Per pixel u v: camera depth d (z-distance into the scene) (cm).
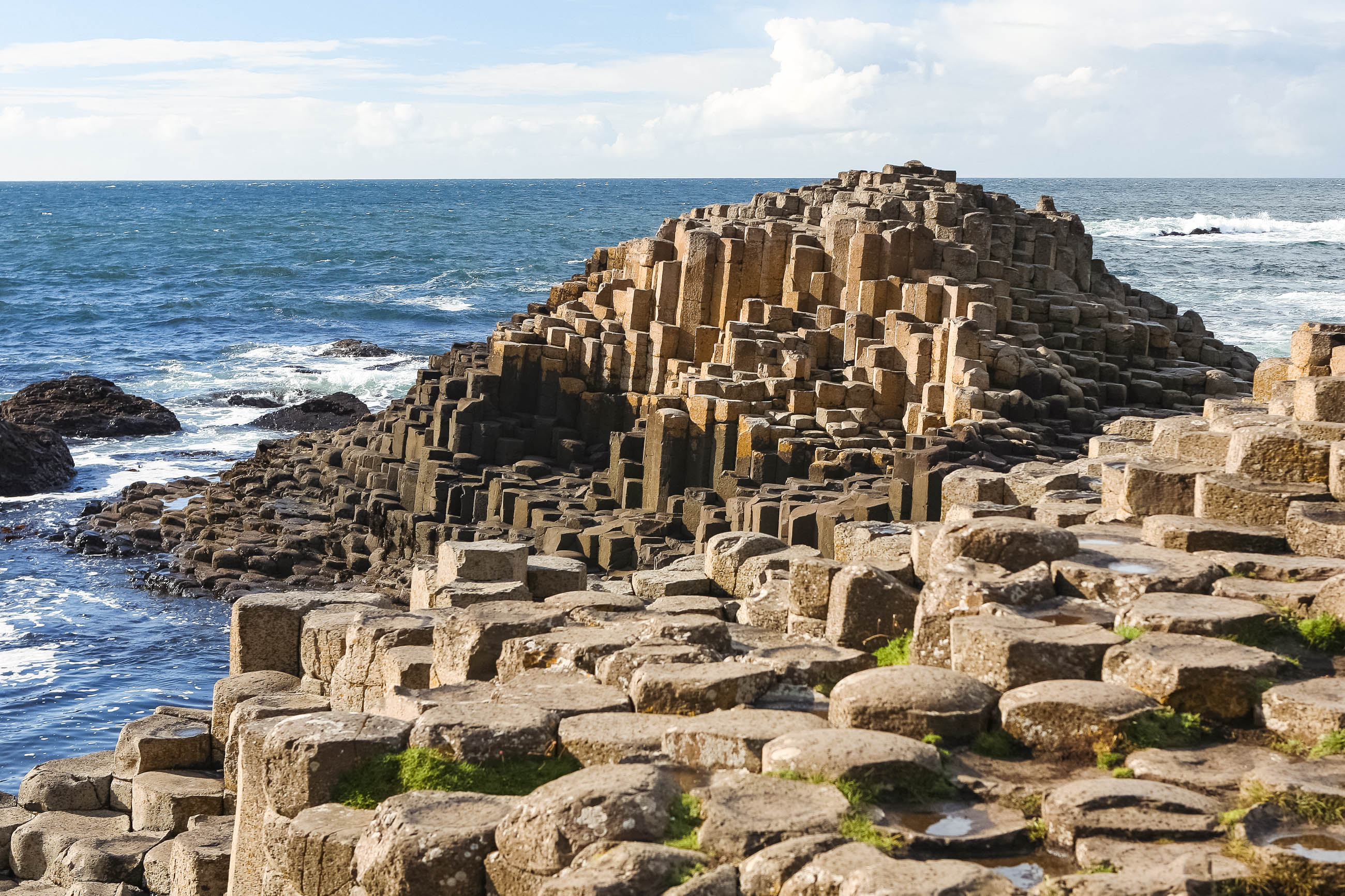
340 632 1436
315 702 1271
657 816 793
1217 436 1389
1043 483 1628
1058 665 943
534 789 925
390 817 869
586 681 1103
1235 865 696
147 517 3719
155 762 1485
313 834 914
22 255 12406
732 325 3269
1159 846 738
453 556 1538
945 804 817
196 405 5578
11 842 1468
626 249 4547
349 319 8331
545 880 790
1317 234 14950
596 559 2725
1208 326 6100
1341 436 1246
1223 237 14300
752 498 2652
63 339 7331
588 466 3347
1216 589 1065
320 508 3581
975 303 3125
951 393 2917
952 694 906
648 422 3025
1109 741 866
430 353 6925
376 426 4028
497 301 9256
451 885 829
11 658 2631
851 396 3039
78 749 2127
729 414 2931
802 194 4375
